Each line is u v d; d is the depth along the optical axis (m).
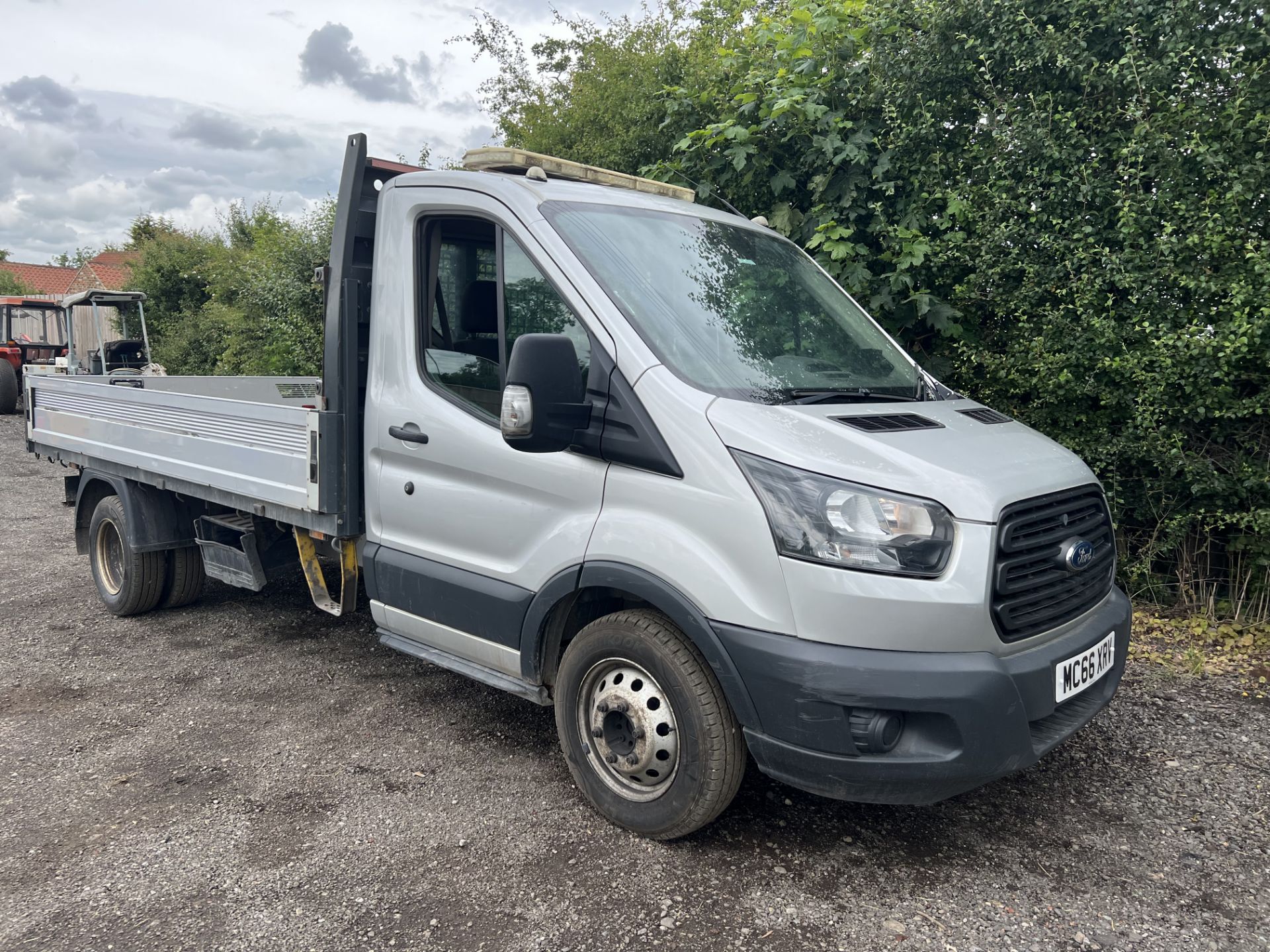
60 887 2.90
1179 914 2.78
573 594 3.25
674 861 3.04
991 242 5.64
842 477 2.66
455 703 4.42
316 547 4.55
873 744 2.62
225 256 22.19
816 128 6.33
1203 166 5.03
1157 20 5.07
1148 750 3.88
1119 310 5.38
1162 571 5.70
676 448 2.90
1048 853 3.11
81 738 4.02
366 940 2.64
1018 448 3.12
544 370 2.91
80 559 7.42
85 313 21.39
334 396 4.04
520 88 13.51
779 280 3.88
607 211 3.60
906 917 2.75
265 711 4.32
